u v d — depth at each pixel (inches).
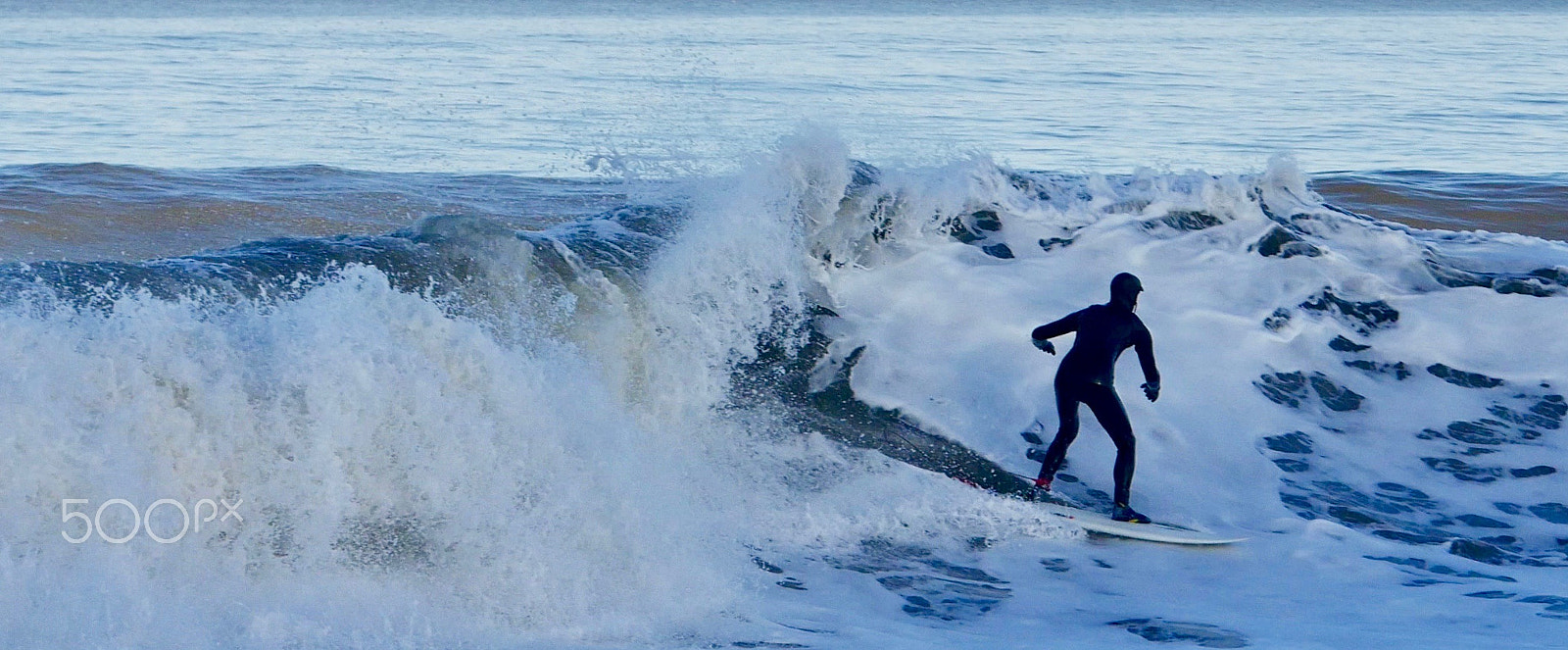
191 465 244.5
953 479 352.8
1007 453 372.5
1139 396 407.2
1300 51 2859.3
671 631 243.6
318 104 1349.7
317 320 275.7
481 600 248.5
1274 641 247.8
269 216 620.4
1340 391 426.3
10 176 697.0
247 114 1243.2
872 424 377.1
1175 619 266.4
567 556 264.7
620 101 1357.0
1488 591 292.5
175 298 306.8
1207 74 2095.2
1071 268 466.3
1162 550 321.4
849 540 313.7
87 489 230.4
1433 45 3152.1
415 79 1691.7
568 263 385.1
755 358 396.5
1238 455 386.0
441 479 265.4
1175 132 1261.1
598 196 722.8
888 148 510.9
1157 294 458.9
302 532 249.0
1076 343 348.8
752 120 630.5
